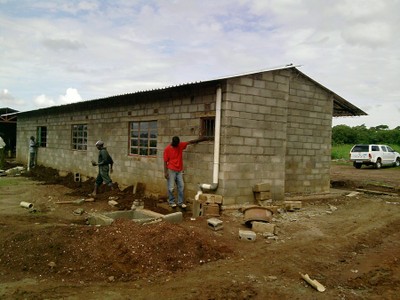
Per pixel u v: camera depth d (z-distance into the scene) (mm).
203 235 6703
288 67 9719
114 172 13539
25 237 6332
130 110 12695
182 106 10383
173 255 5766
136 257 5559
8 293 4590
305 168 12234
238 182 9266
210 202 8859
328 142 12805
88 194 12188
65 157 17344
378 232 8062
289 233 7562
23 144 22984
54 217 8930
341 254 6492
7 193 12406
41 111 20109
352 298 4742
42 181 15961
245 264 5738
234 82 9078
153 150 11695
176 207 9711
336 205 11070
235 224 7953
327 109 12695
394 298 4797
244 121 9320
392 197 13109
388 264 6125
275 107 9945
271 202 9703
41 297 4465
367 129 51750
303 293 4805
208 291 4688
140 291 4684
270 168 9914
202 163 9719
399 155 27750
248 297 4590
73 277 5168
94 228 6574
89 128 15305
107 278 5109
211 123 9742
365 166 28219
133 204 9750
